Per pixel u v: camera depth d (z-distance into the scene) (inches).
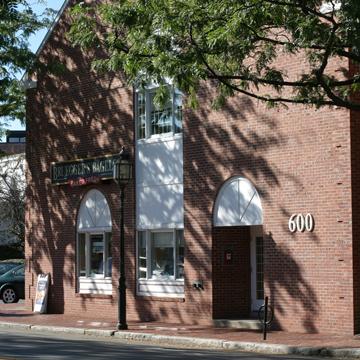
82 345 754.2
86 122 1083.9
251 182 857.5
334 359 652.1
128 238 1009.5
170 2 623.5
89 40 675.4
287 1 608.4
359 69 762.2
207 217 902.4
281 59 820.6
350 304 755.4
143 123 1002.7
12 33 1104.2
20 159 1988.2
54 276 1130.0
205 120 912.9
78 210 1095.6
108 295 1033.5
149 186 986.7
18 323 985.5
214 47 619.5
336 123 776.9
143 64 635.5
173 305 940.6
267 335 781.9
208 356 661.3
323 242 781.9
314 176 794.2
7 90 1189.7
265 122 845.2
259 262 908.0
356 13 557.0
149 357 645.9
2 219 2022.6
